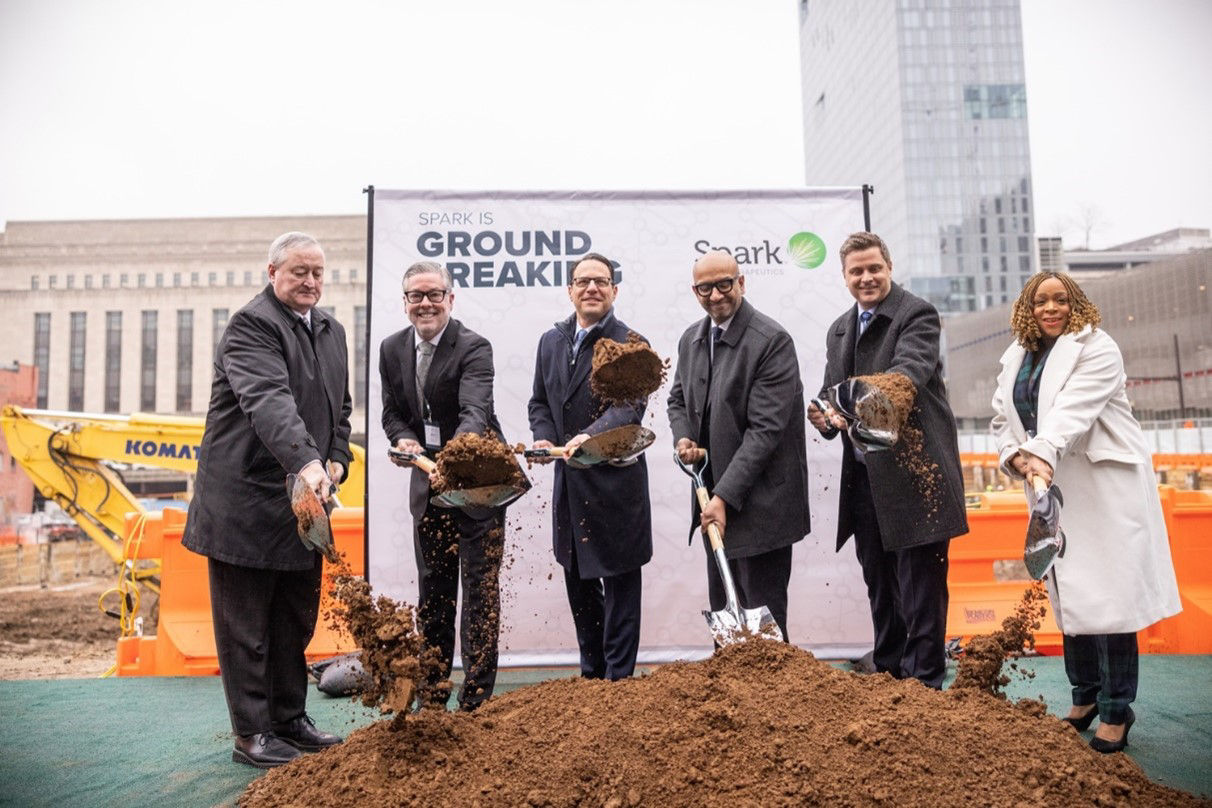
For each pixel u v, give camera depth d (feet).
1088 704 11.28
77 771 10.28
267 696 10.68
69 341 170.60
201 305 170.40
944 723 8.06
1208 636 16.66
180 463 24.48
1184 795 7.66
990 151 240.94
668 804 7.21
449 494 9.99
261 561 10.37
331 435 11.57
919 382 11.50
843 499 13.19
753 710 8.24
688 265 16.44
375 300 15.92
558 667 15.99
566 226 16.37
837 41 289.74
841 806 7.04
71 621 34.96
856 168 276.00
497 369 16.11
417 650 8.51
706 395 12.60
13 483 80.48
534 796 7.32
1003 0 241.55
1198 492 17.70
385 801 7.57
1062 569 10.44
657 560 16.14
